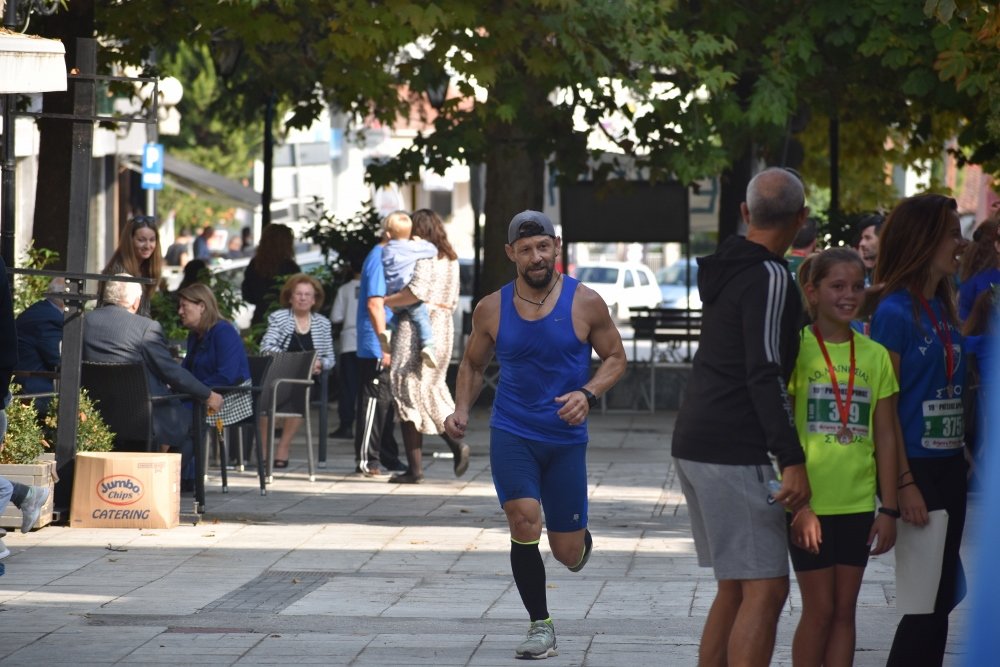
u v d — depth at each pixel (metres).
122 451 25.89
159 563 21.48
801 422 12.68
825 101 44.56
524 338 16.17
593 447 37.41
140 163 81.12
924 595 13.05
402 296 29.81
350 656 15.76
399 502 27.84
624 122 43.31
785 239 12.94
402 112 42.91
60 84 21.77
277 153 84.25
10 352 17.17
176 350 31.00
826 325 12.85
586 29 37.41
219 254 88.62
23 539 23.23
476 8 35.47
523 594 15.97
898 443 12.91
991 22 21.52
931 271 13.27
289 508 26.91
